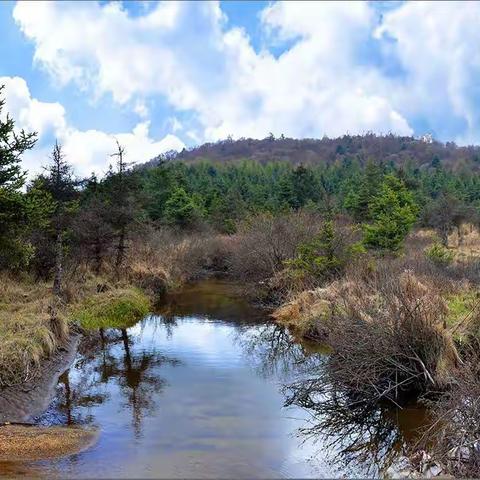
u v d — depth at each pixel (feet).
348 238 61.77
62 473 21.74
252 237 73.05
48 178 56.54
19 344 35.94
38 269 59.82
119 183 71.82
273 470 22.36
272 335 49.49
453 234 115.65
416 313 29.99
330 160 472.85
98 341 47.78
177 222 118.73
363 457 23.86
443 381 28.04
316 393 30.63
